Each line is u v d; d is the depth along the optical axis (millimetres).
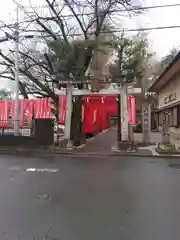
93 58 17797
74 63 17094
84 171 10422
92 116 21672
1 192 7367
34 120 17328
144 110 19156
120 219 5430
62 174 9805
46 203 6422
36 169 10805
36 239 4523
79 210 5938
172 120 25328
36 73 22766
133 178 9172
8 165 11727
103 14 19484
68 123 17391
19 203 6410
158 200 6672
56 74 17281
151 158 14023
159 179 9031
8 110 18609
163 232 4812
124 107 16875
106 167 11320
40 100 18656
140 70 17406
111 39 17609
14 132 17625
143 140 19141
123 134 16844
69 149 16500
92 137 25000
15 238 4551
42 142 16922
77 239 4523
